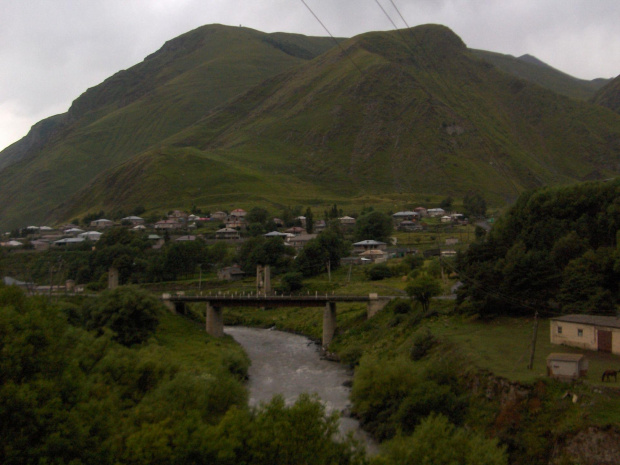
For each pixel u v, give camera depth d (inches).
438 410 1854.1
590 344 2144.4
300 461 1235.2
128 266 5634.8
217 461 1182.9
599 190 3703.3
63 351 1435.8
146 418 1507.1
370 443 1877.5
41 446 1130.0
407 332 3009.4
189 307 4328.3
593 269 2741.1
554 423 1617.9
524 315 2807.6
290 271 5526.6
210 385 1792.6
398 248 6190.9
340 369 2974.9
